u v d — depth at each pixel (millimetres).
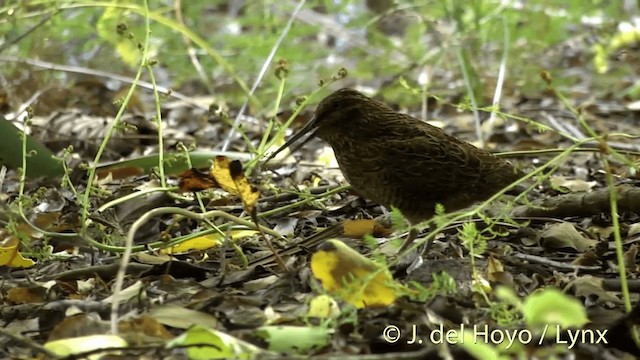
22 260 8891
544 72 7691
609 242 9430
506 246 9148
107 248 9031
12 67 16891
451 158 9383
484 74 18078
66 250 9609
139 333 7078
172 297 8086
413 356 6398
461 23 16875
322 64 18797
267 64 14328
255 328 7281
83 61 19234
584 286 7930
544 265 8797
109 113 16188
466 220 9695
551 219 9898
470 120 15984
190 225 10250
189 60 18312
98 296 8289
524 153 10578
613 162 13055
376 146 9461
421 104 17188
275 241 9578
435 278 7215
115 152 14117
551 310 5992
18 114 14656
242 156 12078
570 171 12820
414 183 9422
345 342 7016
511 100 17531
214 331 6535
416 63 17016
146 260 9070
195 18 18953
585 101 17828
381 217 10203
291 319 7336
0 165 11750
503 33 17969
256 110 16578
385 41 18078
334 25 20828
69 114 15219
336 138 9688
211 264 8961
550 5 18297
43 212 10562
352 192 11141
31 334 7547
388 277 7188
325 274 7430
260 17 18938
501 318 7230
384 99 17484
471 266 8102
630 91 18047
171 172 11922
